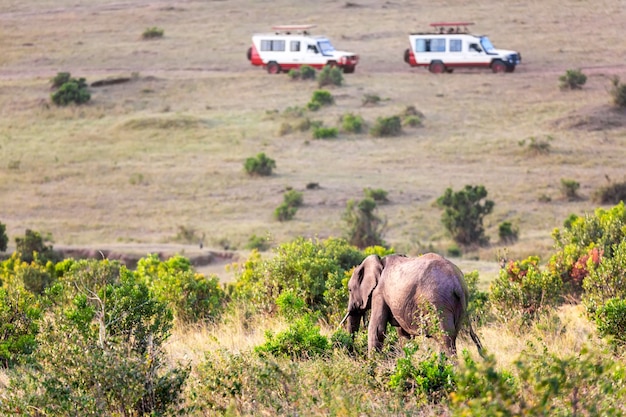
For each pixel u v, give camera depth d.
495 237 77.44
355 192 93.00
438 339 14.23
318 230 81.44
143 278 30.38
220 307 27.42
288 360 15.24
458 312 14.66
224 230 83.00
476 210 75.62
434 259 15.05
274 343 17.05
